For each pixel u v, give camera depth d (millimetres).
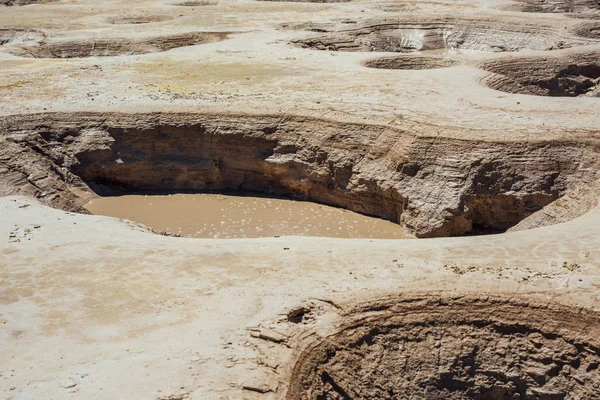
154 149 26375
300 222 23641
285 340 13258
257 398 11805
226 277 15562
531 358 14188
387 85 29594
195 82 30891
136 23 51438
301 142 25203
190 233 23125
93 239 17766
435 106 26203
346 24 46500
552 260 15930
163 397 11586
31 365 12531
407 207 22344
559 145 22031
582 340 13922
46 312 14289
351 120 24750
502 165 21906
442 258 16219
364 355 13891
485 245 16922
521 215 21750
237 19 49750
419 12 51750
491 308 14492
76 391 11727
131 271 15930
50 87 30438
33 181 23922
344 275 15500
